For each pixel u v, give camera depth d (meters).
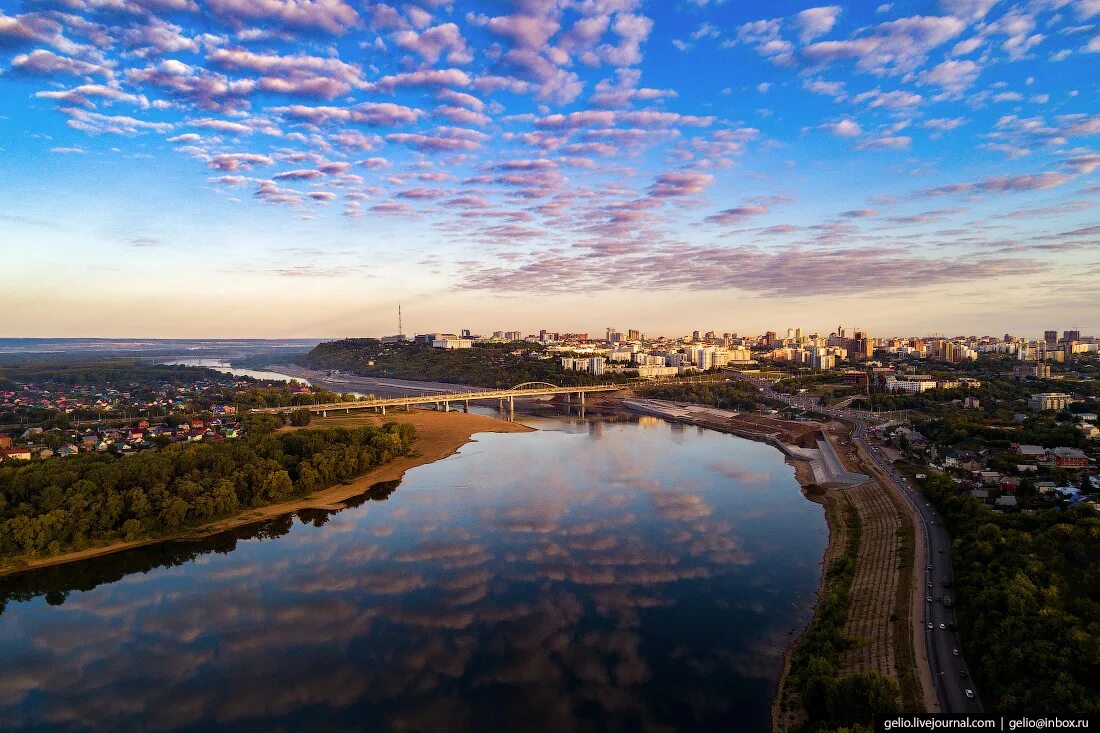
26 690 87.38
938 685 75.62
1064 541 107.75
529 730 77.62
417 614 107.06
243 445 192.12
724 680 87.00
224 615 107.69
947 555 117.62
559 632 100.62
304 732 77.81
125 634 101.94
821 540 142.00
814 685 75.44
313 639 99.44
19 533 129.62
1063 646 73.31
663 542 139.88
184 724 79.75
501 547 137.12
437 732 77.56
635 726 77.88
